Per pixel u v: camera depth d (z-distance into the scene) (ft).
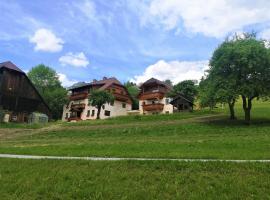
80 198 33.78
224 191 34.45
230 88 130.82
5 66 192.44
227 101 134.21
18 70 197.88
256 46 131.54
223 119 146.41
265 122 130.82
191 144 75.20
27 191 35.76
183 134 113.39
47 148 73.05
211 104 143.23
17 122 190.90
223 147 69.87
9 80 195.00
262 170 41.14
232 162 44.52
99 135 122.31
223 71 139.64
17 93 197.47
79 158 52.54
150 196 33.45
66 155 59.21
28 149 70.33
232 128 117.39
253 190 34.42
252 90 126.82
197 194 33.68
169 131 121.39
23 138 121.70
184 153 57.62
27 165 46.75
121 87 260.42
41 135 129.18
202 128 122.72
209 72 146.20
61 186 36.65
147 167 43.37
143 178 39.11
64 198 33.78
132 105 287.28
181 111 210.79
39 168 44.78
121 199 32.83
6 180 39.65
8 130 144.56
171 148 68.90
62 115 282.77
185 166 43.11
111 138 108.58
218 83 136.36
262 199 32.58
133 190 35.22
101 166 44.65
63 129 144.36
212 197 32.91
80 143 88.84
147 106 240.73
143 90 252.62
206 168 42.14
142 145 74.69
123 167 43.96
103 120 177.37
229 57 134.62
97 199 33.06
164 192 34.68
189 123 138.41
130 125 146.10
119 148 70.28
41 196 34.47
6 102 191.21
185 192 34.42
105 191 34.88
